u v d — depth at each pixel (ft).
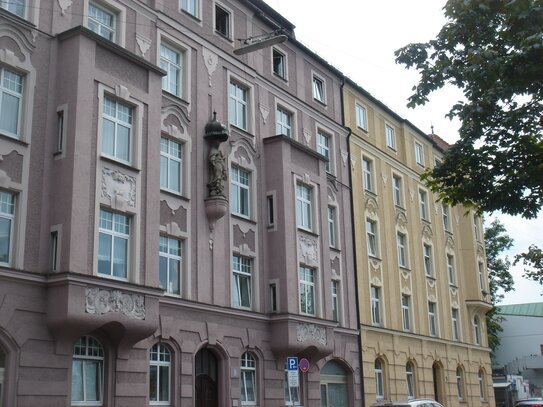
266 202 82.69
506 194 51.26
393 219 115.34
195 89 75.36
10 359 50.96
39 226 54.85
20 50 56.65
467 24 49.24
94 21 65.26
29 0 58.54
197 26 77.71
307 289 84.74
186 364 66.39
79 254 54.54
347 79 107.55
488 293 146.00
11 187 53.62
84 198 55.93
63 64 58.59
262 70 87.81
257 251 79.41
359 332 97.14
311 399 82.99
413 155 127.75
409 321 114.73
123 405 58.23
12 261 53.11
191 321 68.13
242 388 74.08
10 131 55.31
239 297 76.54
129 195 61.05
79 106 56.95
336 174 100.42
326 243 89.04
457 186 53.62
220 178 73.97
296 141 86.17
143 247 61.52
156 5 72.38
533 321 203.21
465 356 132.57
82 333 54.54
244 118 83.56
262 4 90.74
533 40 44.62
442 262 131.03
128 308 57.16
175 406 64.39
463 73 48.73
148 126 64.28
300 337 78.89
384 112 120.47
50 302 53.47
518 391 156.15
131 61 63.57
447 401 121.29
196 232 71.20
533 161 50.93
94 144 58.23
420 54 51.11
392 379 104.17
